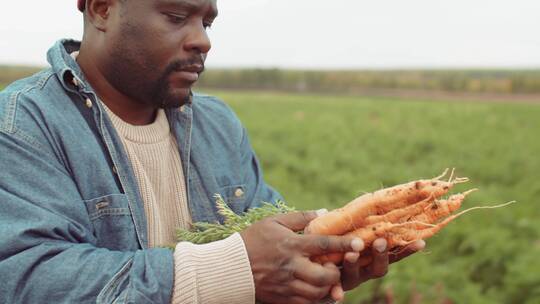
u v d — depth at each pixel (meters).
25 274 1.92
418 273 7.55
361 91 77.88
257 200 2.76
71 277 1.92
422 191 2.04
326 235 2.00
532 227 10.18
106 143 2.26
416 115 36.69
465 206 11.59
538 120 34.12
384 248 1.99
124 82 2.22
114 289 1.93
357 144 23.05
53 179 2.07
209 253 1.96
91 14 2.23
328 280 1.88
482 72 100.06
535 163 18.78
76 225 2.07
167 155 2.48
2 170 2.03
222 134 2.68
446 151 21.53
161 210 2.44
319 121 32.09
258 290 1.94
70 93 2.25
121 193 2.25
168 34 2.14
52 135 2.13
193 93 2.60
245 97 53.50
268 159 18.27
